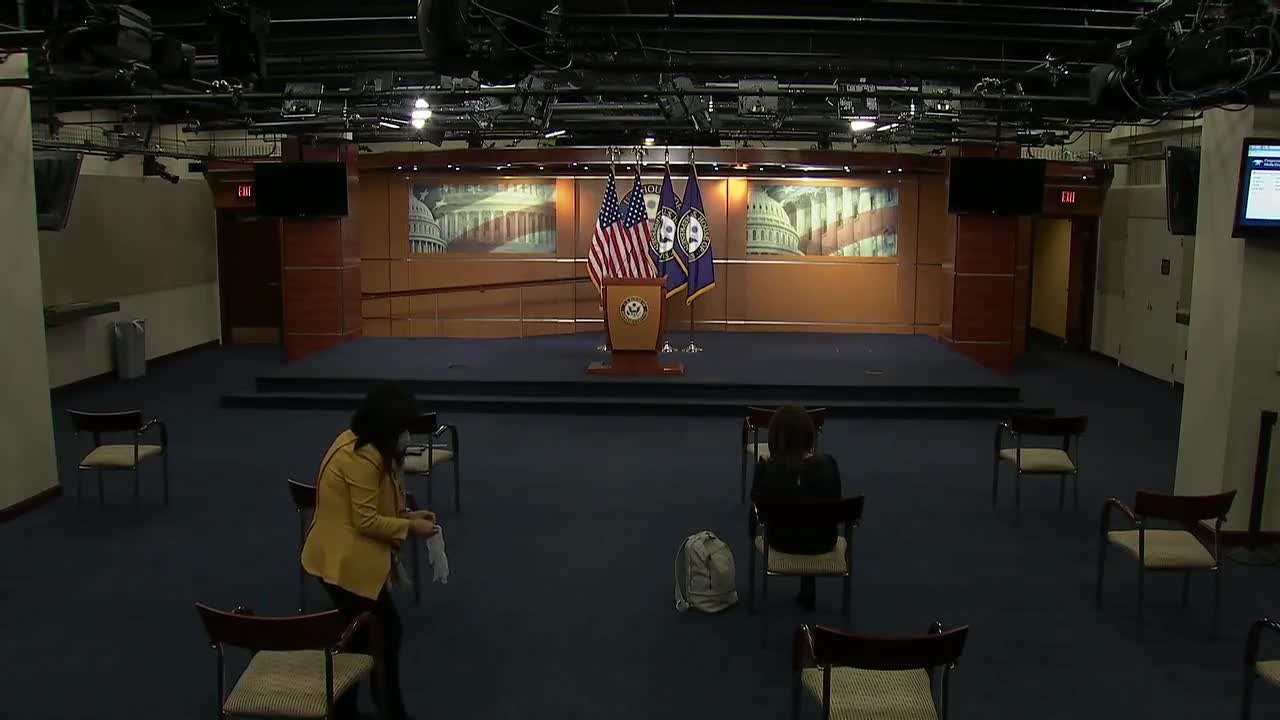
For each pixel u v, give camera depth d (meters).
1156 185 15.34
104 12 6.77
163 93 9.99
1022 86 10.54
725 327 17.23
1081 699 5.38
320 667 4.47
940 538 8.04
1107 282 17.00
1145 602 6.75
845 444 11.12
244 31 7.24
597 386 12.84
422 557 7.54
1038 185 14.50
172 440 11.25
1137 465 10.38
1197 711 5.26
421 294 17.09
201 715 5.20
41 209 9.48
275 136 16.52
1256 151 7.22
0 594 6.83
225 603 6.69
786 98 11.68
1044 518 8.57
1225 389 7.79
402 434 4.71
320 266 15.42
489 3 7.42
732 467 10.15
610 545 7.84
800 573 5.92
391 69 10.53
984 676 5.64
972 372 13.55
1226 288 7.80
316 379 13.08
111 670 5.71
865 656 4.05
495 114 11.59
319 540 4.58
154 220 16.08
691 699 5.38
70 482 9.61
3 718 5.15
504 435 11.48
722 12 8.70
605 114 13.10
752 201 16.98
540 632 6.22
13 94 8.43
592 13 7.80
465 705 5.30
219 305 18.38
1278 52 6.42
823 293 17.16
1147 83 7.39
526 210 17.02
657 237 15.87
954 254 15.16
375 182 17.05
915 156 16.42
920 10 7.69
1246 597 6.82
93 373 14.54
